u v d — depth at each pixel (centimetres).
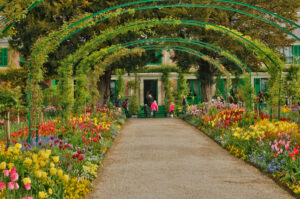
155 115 2722
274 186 616
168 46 1828
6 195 416
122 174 705
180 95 2769
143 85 2880
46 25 1617
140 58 1980
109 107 1995
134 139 1218
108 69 2014
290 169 638
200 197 551
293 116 1430
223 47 1997
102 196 559
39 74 961
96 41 1322
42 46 960
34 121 938
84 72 1518
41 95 965
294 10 2114
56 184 502
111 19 1636
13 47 1791
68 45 1708
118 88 2781
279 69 1250
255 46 1274
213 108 1733
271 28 2073
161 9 1884
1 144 668
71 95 1216
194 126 1658
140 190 591
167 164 798
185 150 987
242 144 920
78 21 998
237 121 1219
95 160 768
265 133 914
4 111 681
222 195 562
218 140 1123
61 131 958
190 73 2883
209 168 758
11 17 724
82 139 890
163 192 578
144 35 1912
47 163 545
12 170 404
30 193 459
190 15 1973
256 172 720
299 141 800
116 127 1482
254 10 2039
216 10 1977
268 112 1661
